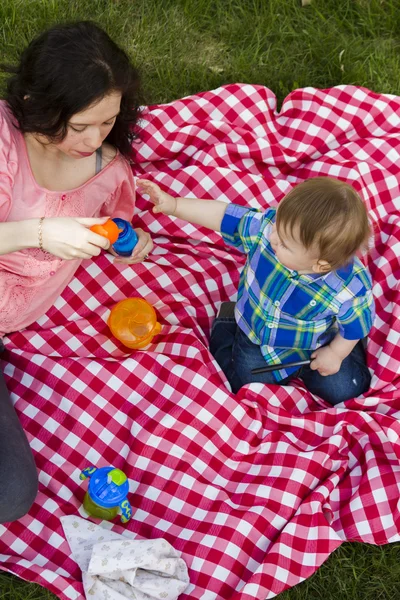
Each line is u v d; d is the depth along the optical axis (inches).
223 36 136.0
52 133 77.7
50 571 85.7
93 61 73.2
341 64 134.0
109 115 77.7
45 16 130.6
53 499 91.8
